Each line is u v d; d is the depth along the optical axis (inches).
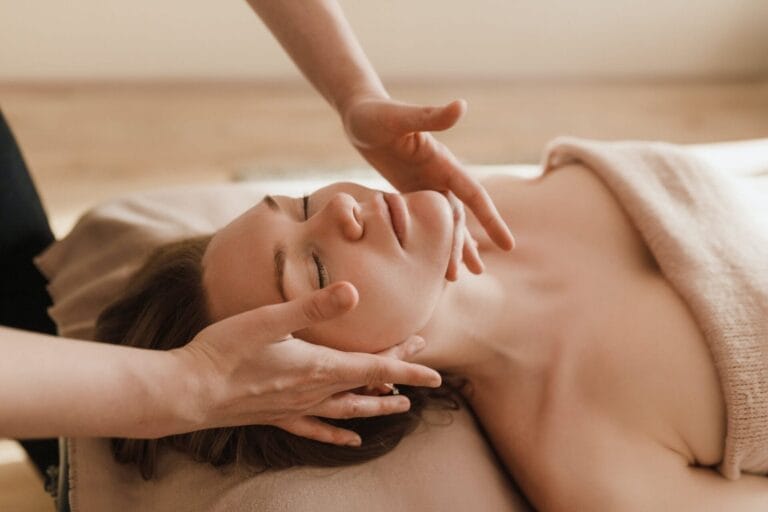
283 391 30.4
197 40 86.2
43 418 25.2
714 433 38.3
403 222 35.7
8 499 55.0
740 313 38.4
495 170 60.3
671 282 40.8
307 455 38.7
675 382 38.7
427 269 35.8
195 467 39.7
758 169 55.2
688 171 45.3
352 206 35.9
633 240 44.4
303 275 35.4
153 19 83.5
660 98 96.8
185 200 55.2
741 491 38.2
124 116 86.2
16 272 51.4
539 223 46.6
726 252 40.7
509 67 95.3
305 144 84.7
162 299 39.8
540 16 91.0
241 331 28.4
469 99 94.0
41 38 82.5
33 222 51.0
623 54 96.1
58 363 25.7
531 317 43.0
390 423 40.1
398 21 88.4
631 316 41.1
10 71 84.6
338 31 41.1
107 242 52.6
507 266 45.7
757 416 36.9
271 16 41.6
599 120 92.5
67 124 84.3
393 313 35.3
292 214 38.7
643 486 37.8
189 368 28.1
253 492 37.7
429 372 31.8
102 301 48.7
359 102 38.9
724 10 93.3
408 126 35.4
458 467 40.3
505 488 41.3
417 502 38.6
